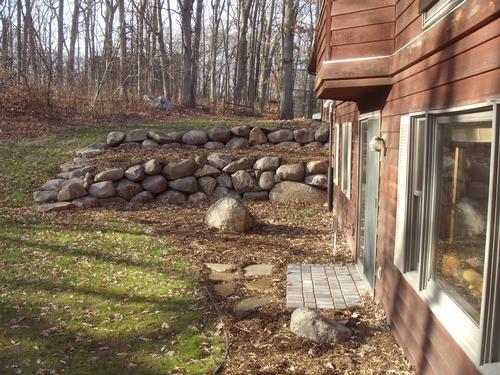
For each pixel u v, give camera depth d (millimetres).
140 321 5066
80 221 9625
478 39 2715
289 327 4973
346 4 5227
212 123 17422
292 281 6453
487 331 2543
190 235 8766
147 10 26484
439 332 3291
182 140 13461
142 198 11555
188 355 4379
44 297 5633
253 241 8570
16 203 10594
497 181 2475
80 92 22203
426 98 3709
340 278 6578
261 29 32844
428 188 3660
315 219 10453
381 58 4988
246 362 4250
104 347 4488
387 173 5055
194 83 24812
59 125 15484
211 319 5188
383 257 5207
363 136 6785
